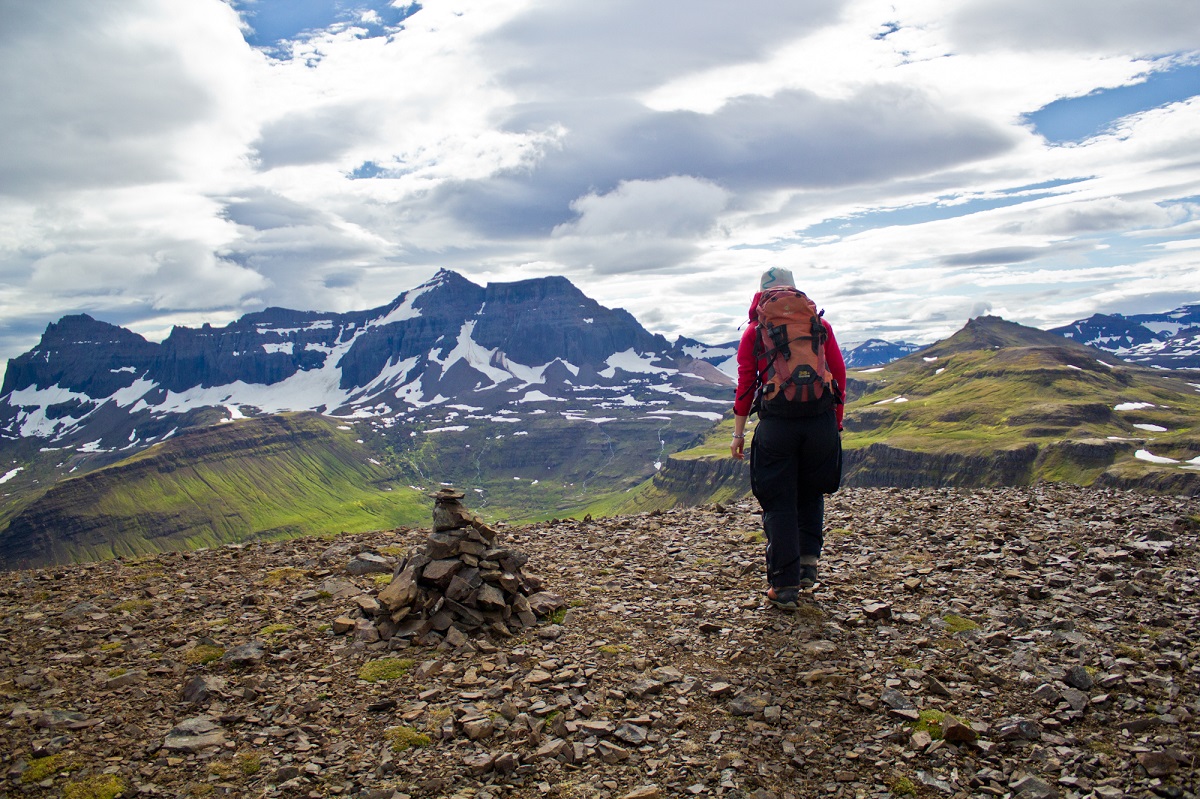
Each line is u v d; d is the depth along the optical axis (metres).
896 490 7.96
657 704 3.23
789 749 2.92
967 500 6.85
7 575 5.71
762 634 3.82
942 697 3.21
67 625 4.38
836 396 4.00
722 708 3.20
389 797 2.71
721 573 4.87
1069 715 3.03
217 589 4.99
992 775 2.74
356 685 3.50
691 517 6.84
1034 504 6.43
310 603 4.59
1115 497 6.59
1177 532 5.30
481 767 2.85
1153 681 3.20
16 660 3.89
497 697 3.33
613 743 2.98
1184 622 3.75
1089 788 2.65
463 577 4.12
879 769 2.81
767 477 4.09
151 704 3.39
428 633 3.94
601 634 3.93
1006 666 3.42
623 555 5.47
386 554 5.68
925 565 4.83
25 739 3.12
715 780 2.76
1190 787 2.61
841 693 3.26
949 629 3.82
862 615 3.99
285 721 3.22
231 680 3.58
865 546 5.36
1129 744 2.85
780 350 3.94
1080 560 4.74
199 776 2.87
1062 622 3.77
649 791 2.69
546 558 5.45
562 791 2.72
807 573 4.33
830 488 4.20
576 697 3.29
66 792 2.78
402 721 3.19
